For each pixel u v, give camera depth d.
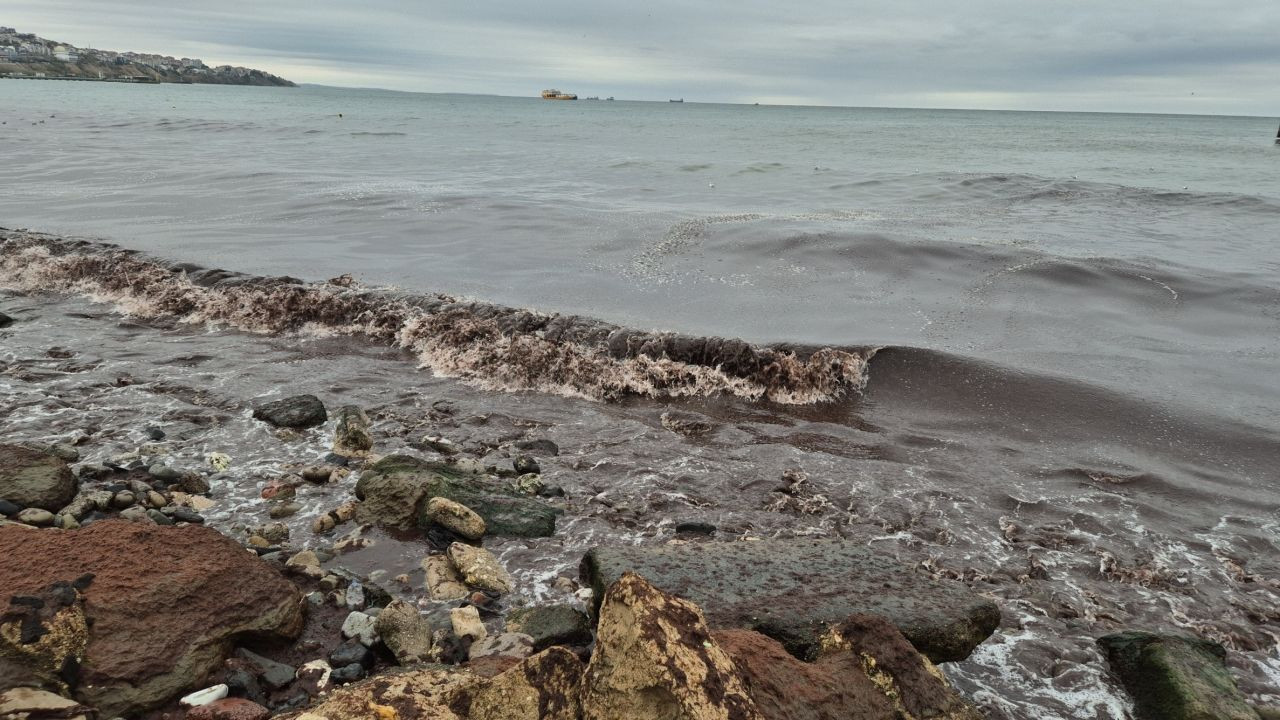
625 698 3.36
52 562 4.33
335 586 5.28
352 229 17.61
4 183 23.36
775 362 9.81
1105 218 19.81
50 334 10.95
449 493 6.32
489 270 14.26
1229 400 9.02
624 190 25.02
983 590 5.68
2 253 14.76
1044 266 13.92
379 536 6.06
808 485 7.22
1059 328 11.35
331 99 175.25
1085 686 4.68
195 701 4.00
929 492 7.14
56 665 3.81
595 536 6.20
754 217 18.77
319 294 12.02
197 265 13.77
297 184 24.06
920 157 41.25
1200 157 44.88
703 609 4.63
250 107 91.44
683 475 7.37
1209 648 4.79
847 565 5.26
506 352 10.20
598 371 9.83
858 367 9.81
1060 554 6.18
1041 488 7.29
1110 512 6.86
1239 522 6.70
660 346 10.34
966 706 4.04
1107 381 9.48
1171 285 13.03
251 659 4.43
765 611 4.64
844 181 27.88
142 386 9.08
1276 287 12.83
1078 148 52.25
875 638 4.16
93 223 17.59
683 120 100.50
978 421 8.81
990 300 12.49
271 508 6.47
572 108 175.38
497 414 8.76
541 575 5.62
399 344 11.05
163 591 4.31
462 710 3.64
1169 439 8.23
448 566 5.59
